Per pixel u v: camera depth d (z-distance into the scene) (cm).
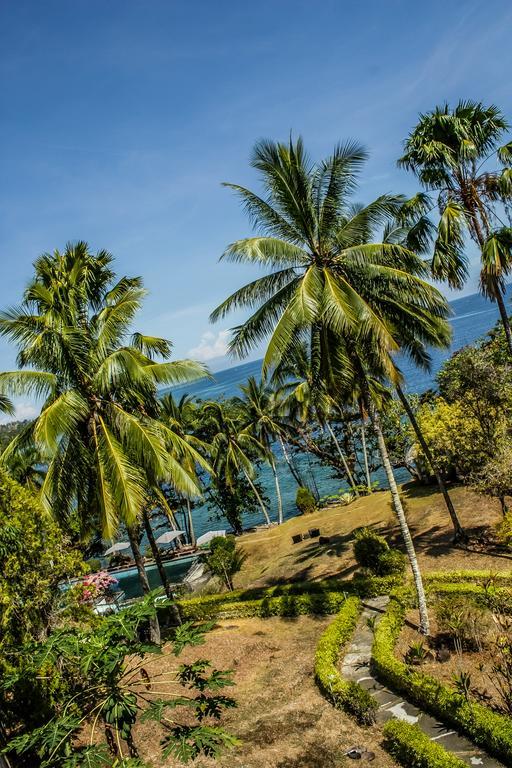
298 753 978
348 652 1366
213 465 4219
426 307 1385
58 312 1480
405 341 1628
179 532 4009
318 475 6044
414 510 2512
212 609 1989
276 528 3741
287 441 4791
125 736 523
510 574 1415
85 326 1590
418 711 1012
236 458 4166
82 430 1558
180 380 1541
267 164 1330
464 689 933
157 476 1483
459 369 1775
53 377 1428
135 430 1452
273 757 978
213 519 5562
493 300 1667
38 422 1336
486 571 1523
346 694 1077
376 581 1730
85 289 1603
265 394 4497
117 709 506
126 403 1620
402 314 1441
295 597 1816
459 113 1652
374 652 1237
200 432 4431
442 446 1822
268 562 2877
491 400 1695
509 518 1480
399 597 1521
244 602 1944
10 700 1027
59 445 1473
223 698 565
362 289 1399
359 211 1382
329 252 1406
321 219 1382
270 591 2042
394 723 932
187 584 3002
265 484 6256
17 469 3091
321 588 1864
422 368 1773
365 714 1020
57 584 1234
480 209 1612
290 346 1394
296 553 2769
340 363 1414
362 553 1927
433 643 1256
